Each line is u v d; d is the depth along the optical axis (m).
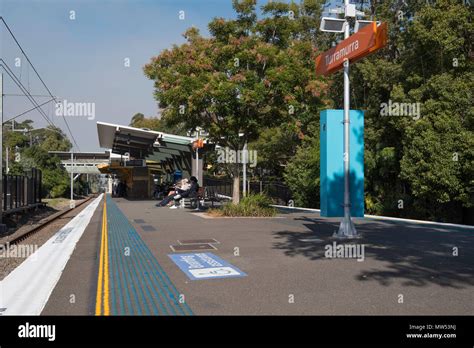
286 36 19.14
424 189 18.58
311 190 27.22
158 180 64.69
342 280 7.00
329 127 12.19
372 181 24.44
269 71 17.17
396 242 10.87
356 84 25.67
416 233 12.70
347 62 11.46
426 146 18.33
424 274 7.36
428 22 19.69
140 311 5.61
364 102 25.38
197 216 19.02
